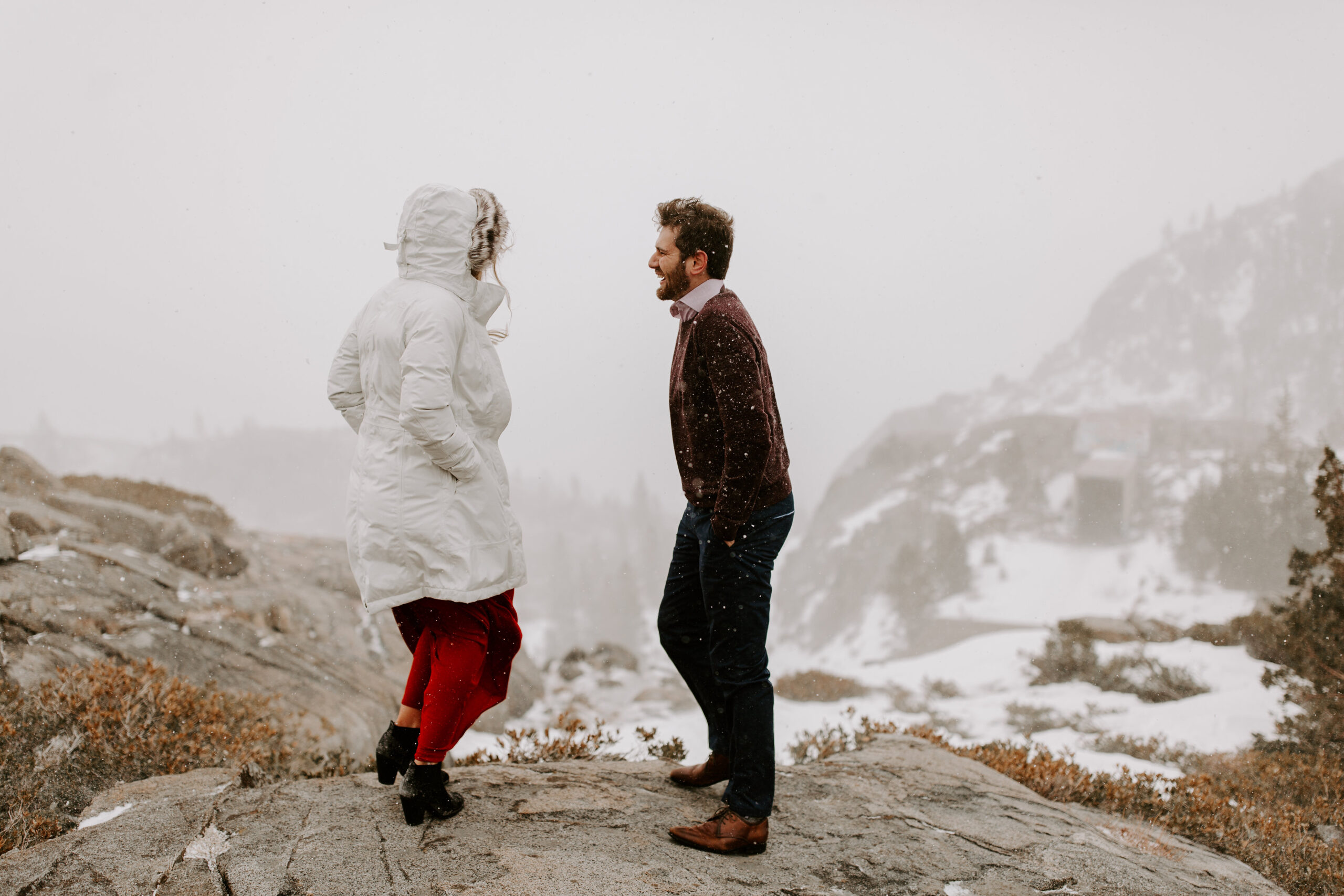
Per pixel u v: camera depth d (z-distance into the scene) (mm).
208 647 5785
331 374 2369
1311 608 5855
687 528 2518
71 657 4598
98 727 3295
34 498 7320
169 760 3270
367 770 4012
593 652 11336
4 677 3988
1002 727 7957
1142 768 5766
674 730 7309
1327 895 3162
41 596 5082
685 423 2410
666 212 2408
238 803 2188
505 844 2023
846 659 104125
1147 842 2879
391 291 2254
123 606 5621
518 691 8695
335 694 6176
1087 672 9906
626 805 2410
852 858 2248
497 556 2223
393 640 8562
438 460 2100
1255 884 2740
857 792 2828
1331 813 4270
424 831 2064
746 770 2215
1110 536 128125
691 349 2320
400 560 2115
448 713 2080
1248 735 6598
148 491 10000
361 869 1848
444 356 2076
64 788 3021
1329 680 5719
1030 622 97875
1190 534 107125
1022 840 2566
